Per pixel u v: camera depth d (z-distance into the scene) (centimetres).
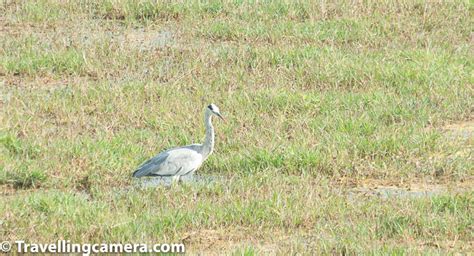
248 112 3231
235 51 3853
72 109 3222
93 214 2391
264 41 4050
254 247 2270
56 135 3002
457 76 3609
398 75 3591
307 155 2833
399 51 3859
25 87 3509
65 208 2422
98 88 3434
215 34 4100
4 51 3850
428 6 4412
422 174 2797
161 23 4266
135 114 3194
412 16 4344
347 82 3572
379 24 4184
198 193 2603
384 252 2194
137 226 2319
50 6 4403
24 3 4447
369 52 3869
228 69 3669
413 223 2391
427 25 4247
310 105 3288
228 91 3438
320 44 3978
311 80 3569
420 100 3375
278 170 2780
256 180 2677
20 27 4181
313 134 3038
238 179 2706
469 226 2389
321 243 2248
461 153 2942
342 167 2814
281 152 2859
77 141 2931
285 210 2434
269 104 3300
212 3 4416
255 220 2406
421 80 3584
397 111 3253
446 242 2317
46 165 2744
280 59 3759
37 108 3231
